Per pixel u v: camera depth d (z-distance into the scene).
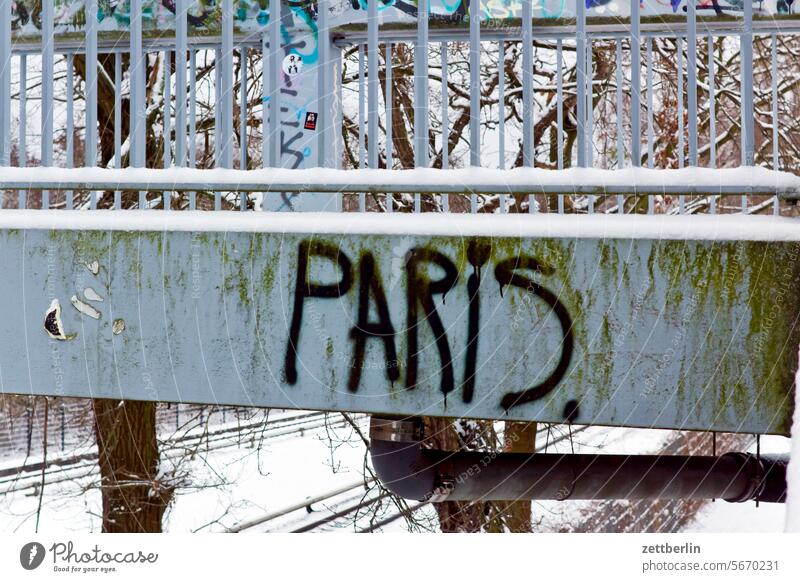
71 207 3.12
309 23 4.66
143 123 3.10
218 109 4.84
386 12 4.66
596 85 8.27
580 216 2.43
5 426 10.69
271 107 2.96
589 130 5.39
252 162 7.86
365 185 2.58
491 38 4.80
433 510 8.90
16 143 8.05
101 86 7.55
